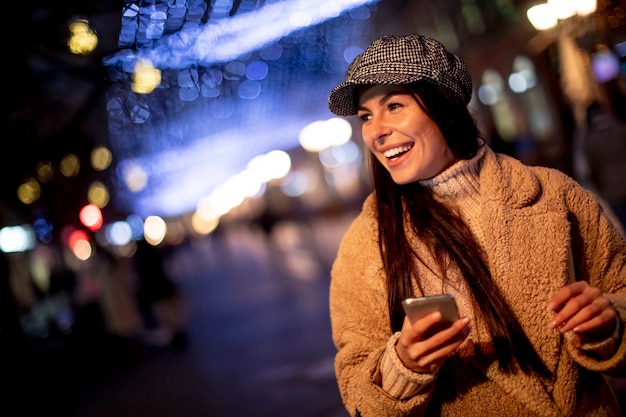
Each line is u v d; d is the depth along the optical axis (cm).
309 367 838
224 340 1193
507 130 2234
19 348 1028
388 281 228
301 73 2125
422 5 2397
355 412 222
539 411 213
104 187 1494
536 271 218
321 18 1820
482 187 226
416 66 218
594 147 650
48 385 1122
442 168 229
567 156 1719
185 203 6550
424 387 209
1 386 1006
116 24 672
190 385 927
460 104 224
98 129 1075
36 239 1445
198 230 7325
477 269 218
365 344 235
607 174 644
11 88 747
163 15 646
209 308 1688
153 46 679
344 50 2212
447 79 220
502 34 2189
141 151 1747
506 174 228
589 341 208
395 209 232
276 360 922
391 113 225
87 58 658
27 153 920
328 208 3962
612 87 658
